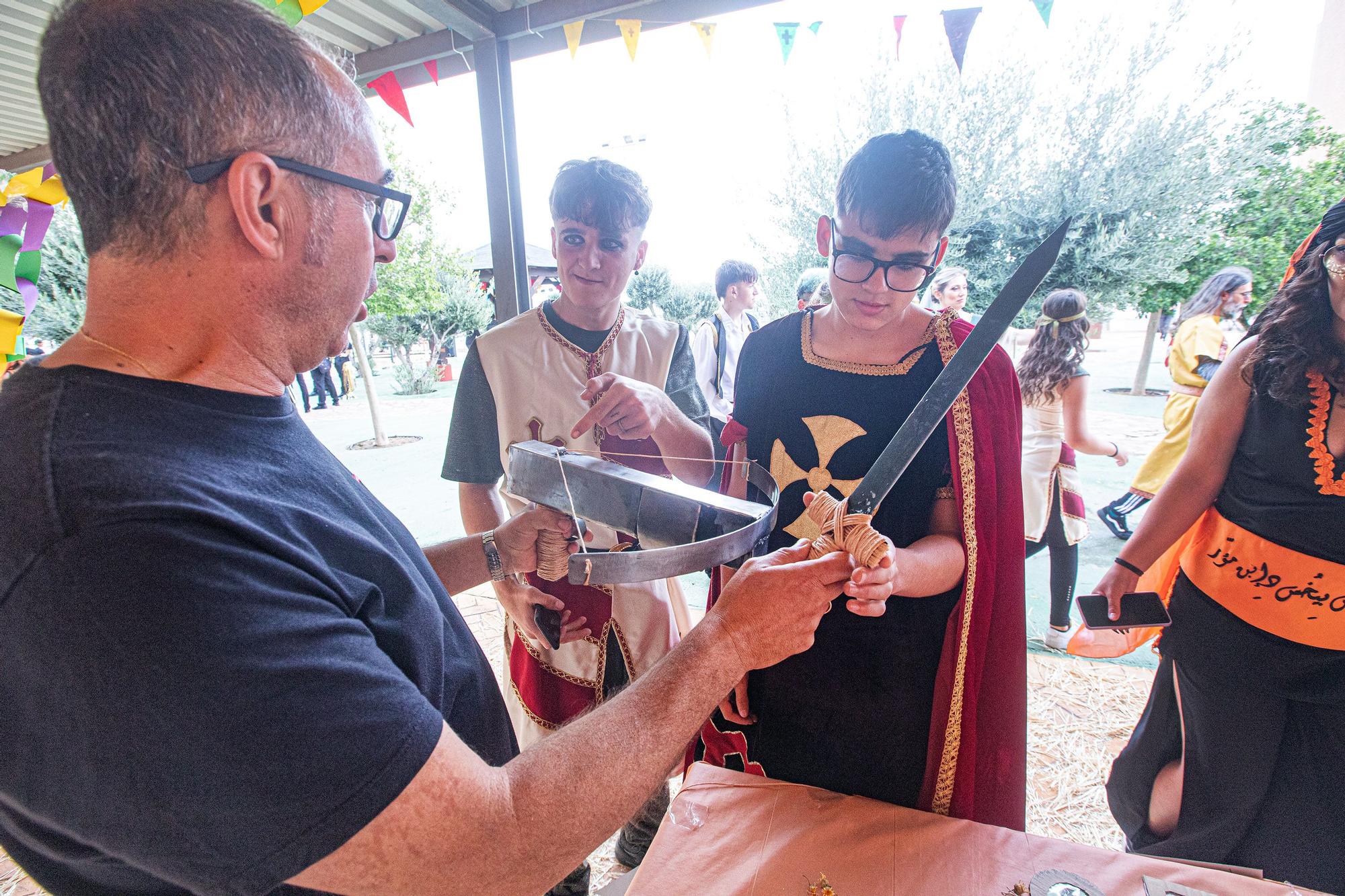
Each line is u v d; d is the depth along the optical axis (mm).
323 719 419
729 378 3361
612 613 1396
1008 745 1062
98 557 388
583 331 1478
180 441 470
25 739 413
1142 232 4988
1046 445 2518
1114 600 1291
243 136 475
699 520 763
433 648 619
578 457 888
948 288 3072
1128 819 1450
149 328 491
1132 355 12094
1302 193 4754
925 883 715
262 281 513
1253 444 1149
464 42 2393
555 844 491
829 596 662
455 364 14938
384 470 5816
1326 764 1144
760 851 766
